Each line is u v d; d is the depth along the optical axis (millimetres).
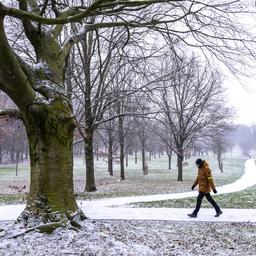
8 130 51781
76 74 24656
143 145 45188
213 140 45438
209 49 9133
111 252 7160
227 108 44250
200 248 8086
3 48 7016
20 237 7805
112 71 25219
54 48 9164
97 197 19016
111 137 36906
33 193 8516
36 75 8781
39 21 6566
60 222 8203
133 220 11680
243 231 10070
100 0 6562
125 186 27641
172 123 33562
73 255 6914
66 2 14562
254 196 18656
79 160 71750
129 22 9773
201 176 12328
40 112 8250
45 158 8445
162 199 17625
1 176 42281
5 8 6336
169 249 7812
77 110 25656
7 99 28938
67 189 8633
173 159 80750
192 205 15250
